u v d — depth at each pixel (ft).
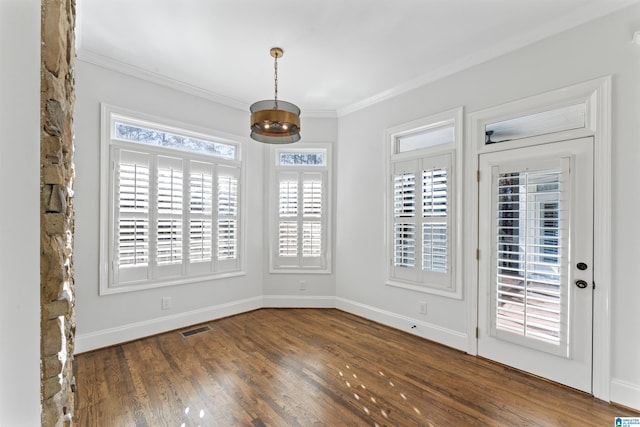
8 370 1.44
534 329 7.89
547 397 6.98
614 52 6.82
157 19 7.58
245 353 9.16
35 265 1.62
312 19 7.59
